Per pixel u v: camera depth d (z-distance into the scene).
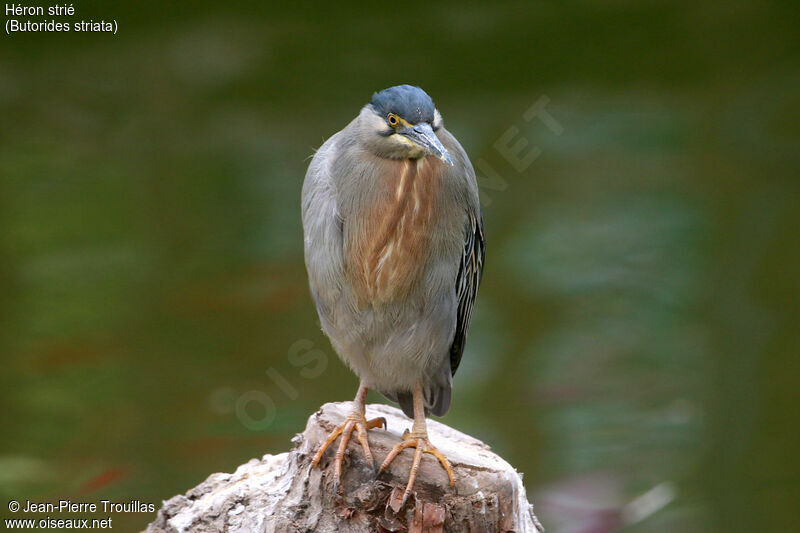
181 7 21.94
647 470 11.24
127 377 12.36
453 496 5.67
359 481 5.77
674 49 21.47
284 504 5.89
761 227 15.70
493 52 21.36
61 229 15.59
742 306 13.81
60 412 11.54
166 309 13.84
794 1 22.19
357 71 20.72
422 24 21.94
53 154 18.00
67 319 13.47
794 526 10.47
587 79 20.59
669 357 12.83
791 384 12.43
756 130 18.62
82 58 21.08
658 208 16.03
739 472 11.18
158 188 17.02
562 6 22.77
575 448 11.34
